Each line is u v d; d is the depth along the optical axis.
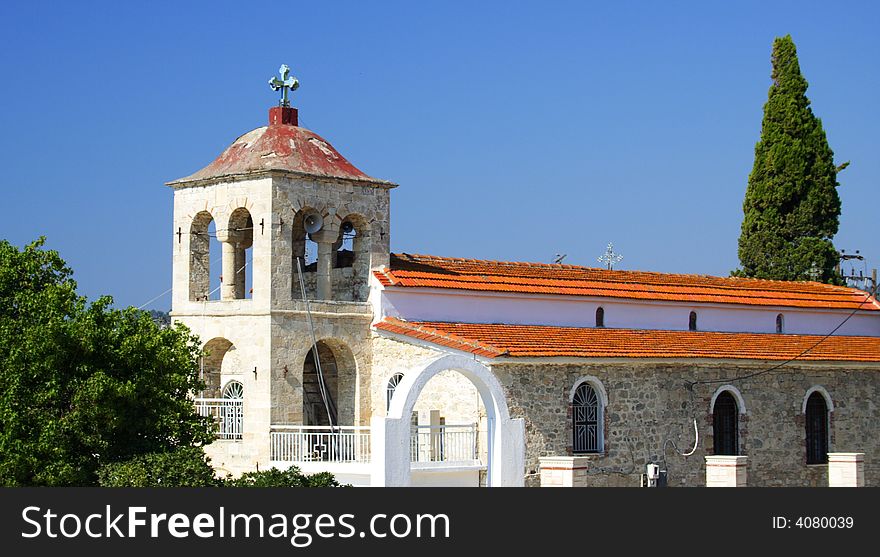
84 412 37.97
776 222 71.69
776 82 72.38
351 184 46.81
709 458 42.88
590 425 45.56
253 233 45.16
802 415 52.44
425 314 46.59
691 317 53.41
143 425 39.81
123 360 39.62
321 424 47.28
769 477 51.03
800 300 57.78
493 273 49.44
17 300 39.84
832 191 71.75
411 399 37.78
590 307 50.12
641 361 46.25
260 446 44.31
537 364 43.47
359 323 46.28
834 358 53.16
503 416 40.09
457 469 42.34
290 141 46.69
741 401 50.28
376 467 37.28
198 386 42.47
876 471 55.22
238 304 45.34
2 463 36.81
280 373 44.50
